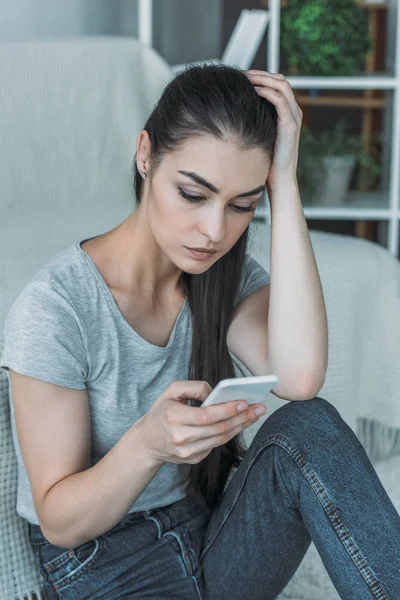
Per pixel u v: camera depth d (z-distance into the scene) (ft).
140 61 9.73
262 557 4.49
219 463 4.99
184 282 4.75
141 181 4.53
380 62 13.20
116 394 4.50
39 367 4.21
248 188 4.07
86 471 4.13
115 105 9.42
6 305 5.71
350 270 7.09
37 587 5.22
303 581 6.19
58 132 8.91
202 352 4.80
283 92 4.42
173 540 4.73
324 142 12.55
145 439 3.96
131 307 4.55
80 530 4.17
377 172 13.00
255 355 4.95
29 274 6.26
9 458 5.08
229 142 3.96
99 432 4.56
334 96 13.21
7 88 8.60
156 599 4.52
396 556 4.04
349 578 4.05
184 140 4.00
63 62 9.07
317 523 4.16
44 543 4.64
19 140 8.61
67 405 4.28
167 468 4.82
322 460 4.22
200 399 3.95
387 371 7.14
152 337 4.66
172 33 11.98
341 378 6.88
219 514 4.77
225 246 4.22
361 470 4.23
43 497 4.20
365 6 12.73
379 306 7.25
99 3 11.21
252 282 5.11
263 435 4.42
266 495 4.38
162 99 4.22
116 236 4.59
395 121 12.17
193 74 4.17
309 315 4.78
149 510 4.82
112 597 4.47
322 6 12.10
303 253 4.80
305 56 12.16
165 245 4.22
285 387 4.77
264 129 4.06
